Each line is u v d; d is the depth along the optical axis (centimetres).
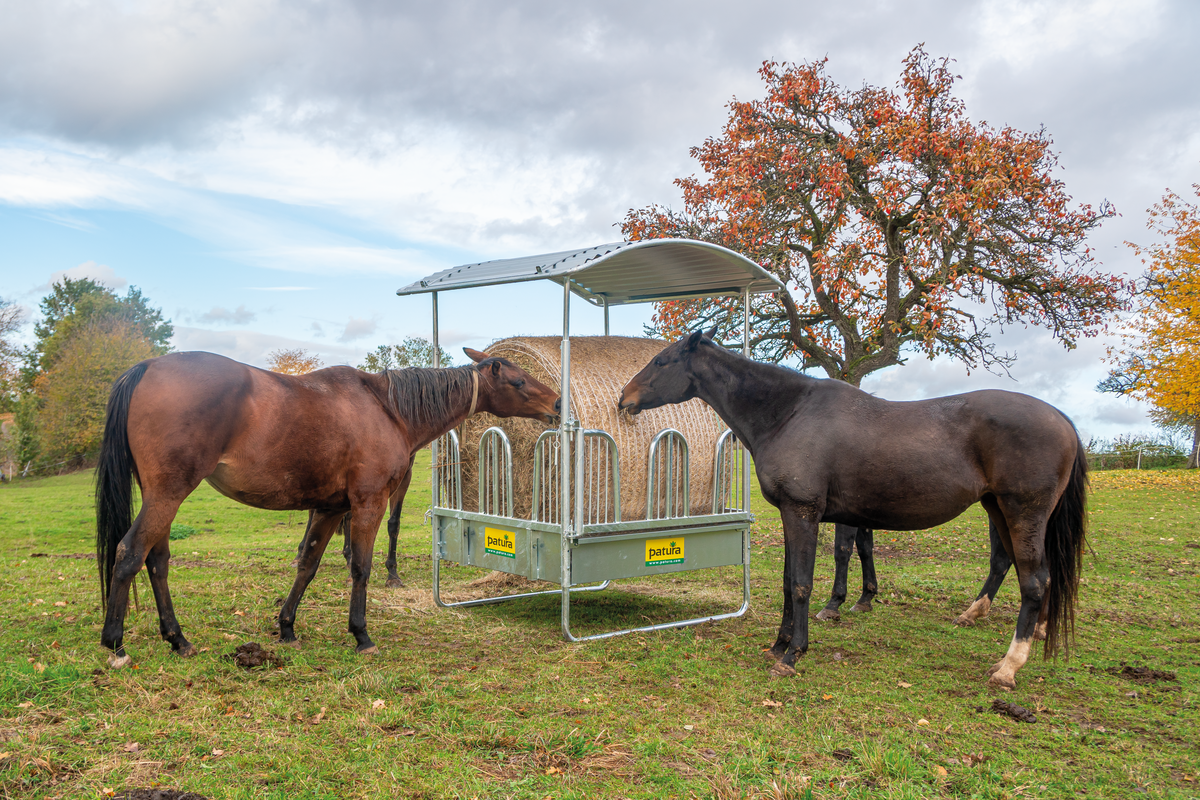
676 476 607
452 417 534
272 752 307
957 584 743
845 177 1002
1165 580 762
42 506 1612
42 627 496
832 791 288
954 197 936
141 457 398
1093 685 437
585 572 538
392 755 310
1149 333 1688
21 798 261
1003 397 443
